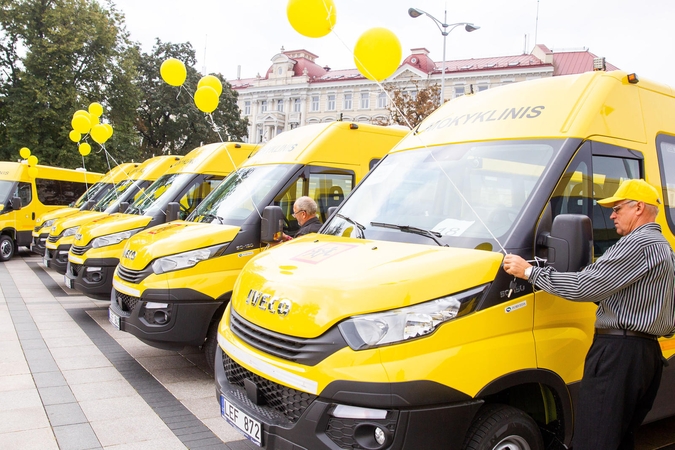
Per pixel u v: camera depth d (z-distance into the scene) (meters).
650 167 4.10
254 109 60.97
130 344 7.25
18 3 27.98
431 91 27.64
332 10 5.04
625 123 3.98
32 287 11.59
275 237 5.50
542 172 3.54
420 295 2.97
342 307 2.96
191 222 6.76
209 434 4.54
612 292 2.99
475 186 3.78
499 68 44.03
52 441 4.31
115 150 31.20
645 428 5.16
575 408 3.39
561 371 3.29
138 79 38.91
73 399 5.23
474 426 3.05
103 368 6.21
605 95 3.89
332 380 2.84
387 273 3.09
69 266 9.07
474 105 4.46
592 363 3.14
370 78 5.39
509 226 3.38
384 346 2.84
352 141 7.18
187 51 40.62
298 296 3.15
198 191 9.34
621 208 3.18
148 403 5.20
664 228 4.13
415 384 2.78
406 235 3.70
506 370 3.02
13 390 5.41
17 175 17.27
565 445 3.41
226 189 7.11
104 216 10.61
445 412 2.83
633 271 2.97
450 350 2.91
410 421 2.77
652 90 4.31
